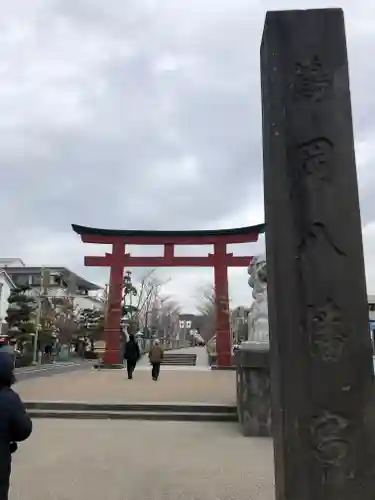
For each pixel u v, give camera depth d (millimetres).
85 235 29781
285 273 3668
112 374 24359
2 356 4020
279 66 3979
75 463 7277
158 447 8438
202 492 5859
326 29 4020
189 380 20219
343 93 3914
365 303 3602
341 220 3723
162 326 69438
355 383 3480
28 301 33406
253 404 9633
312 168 3805
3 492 3742
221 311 29016
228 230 29312
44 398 13359
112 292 29797
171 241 29734
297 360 3533
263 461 7426
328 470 3383
